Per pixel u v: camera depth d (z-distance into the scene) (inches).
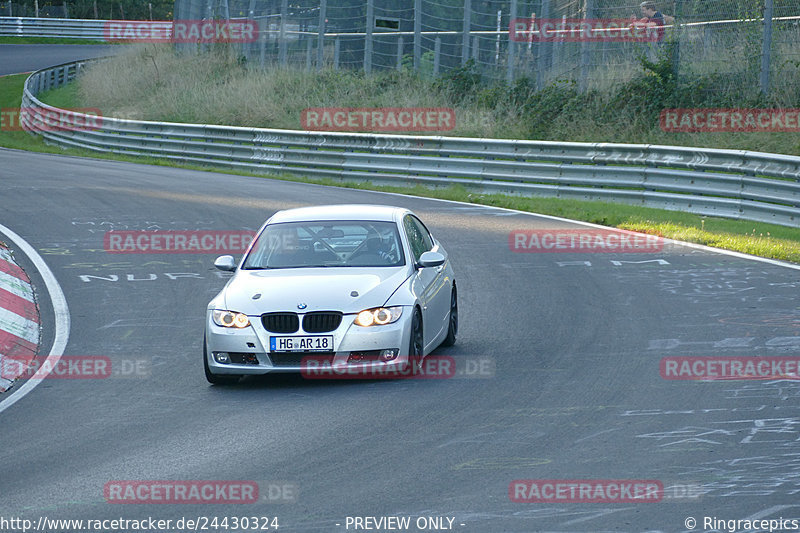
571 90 4276.6
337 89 5108.3
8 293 1792.6
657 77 3927.2
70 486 879.7
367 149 3705.7
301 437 1013.8
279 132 3993.6
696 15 4005.9
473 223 2679.6
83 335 1601.9
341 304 1238.9
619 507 784.3
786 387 1159.0
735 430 994.1
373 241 1381.6
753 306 1656.0
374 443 981.8
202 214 2834.6
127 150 4672.7
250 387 1268.5
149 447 999.0
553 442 968.3
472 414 1080.2
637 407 1091.3
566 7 4451.3
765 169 2667.3
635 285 1879.9
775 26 3791.8
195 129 4347.9
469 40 5182.1
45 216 2819.9
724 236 2409.0
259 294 1272.1
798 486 823.1
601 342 1433.3
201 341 1546.5
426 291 1339.8
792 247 2245.3
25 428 1098.7
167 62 6378.0
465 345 1457.9
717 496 804.0
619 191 3051.2
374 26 5467.5
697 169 2901.1
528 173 3267.7
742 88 3759.8
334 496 827.4
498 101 4522.6
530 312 1669.5
